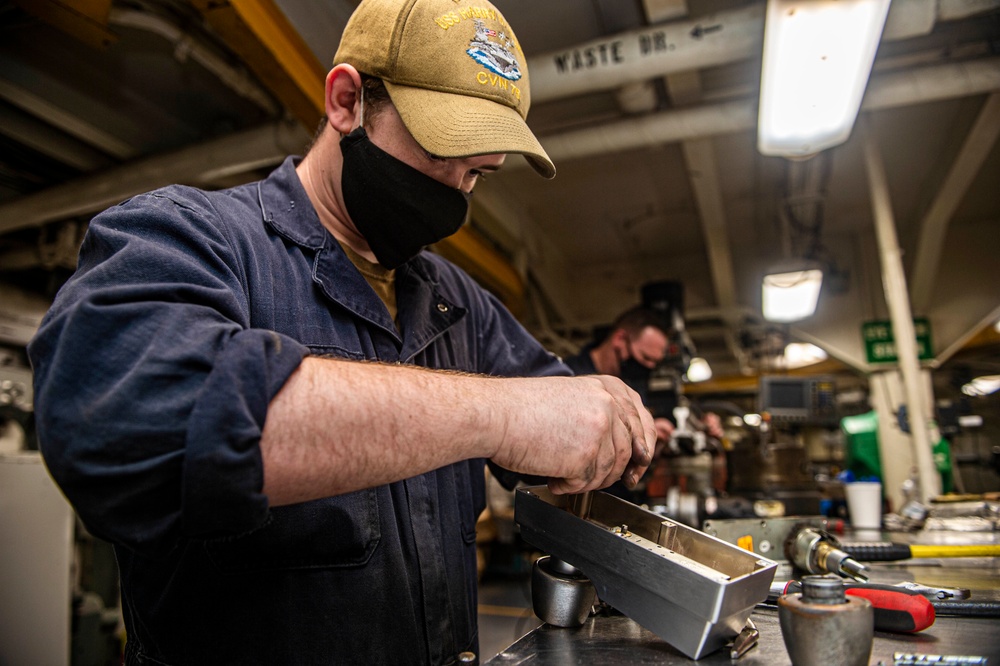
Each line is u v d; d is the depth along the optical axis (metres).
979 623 0.69
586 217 4.87
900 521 2.00
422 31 0.76
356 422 0.51
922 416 3.06
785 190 4.17
